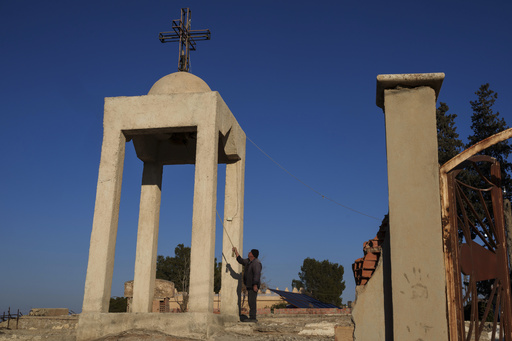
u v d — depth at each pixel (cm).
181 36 1312
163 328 852
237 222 1154
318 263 5281
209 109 993
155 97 1020
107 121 1020
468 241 508
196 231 926
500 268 505
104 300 907
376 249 548
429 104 534
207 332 838
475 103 2619
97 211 959
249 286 1057
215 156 977
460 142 2619
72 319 1263
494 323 489
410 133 530
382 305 518
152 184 1203
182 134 1176
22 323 1265
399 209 512
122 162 1015
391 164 526
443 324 477
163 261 4650
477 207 2209
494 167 519
